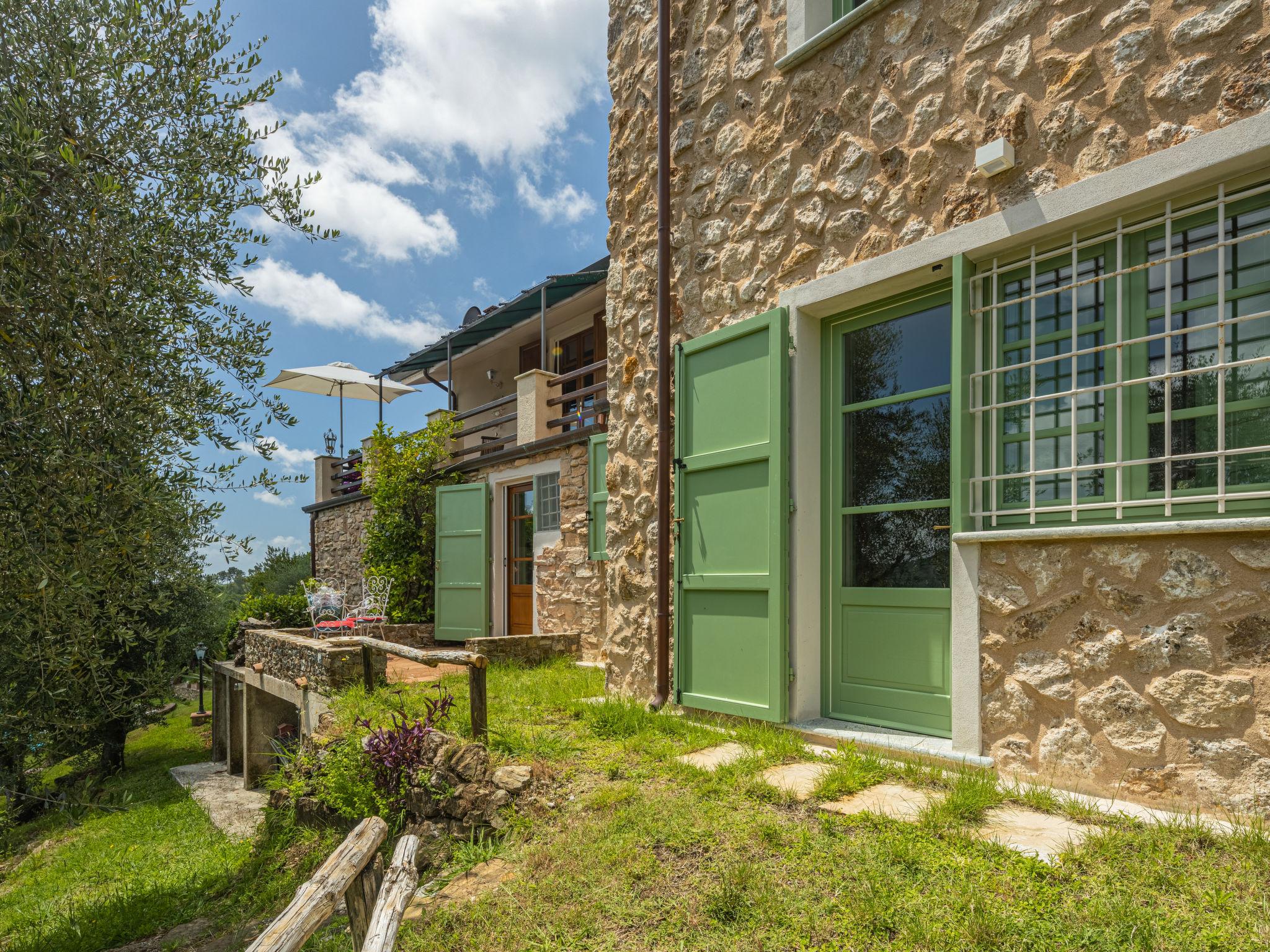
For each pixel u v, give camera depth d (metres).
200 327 2.98
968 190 3.38
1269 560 2.43
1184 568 2.62
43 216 2.44
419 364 14.40
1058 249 3.16
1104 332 3.04
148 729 13.10
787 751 3.52
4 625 2.43
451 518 10.72
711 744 3.76
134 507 2.67
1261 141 2.49
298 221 3.14
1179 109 2.74
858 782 2.99
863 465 4.09
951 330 3.52
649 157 5.27
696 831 2.66
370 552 11.55
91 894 5.18
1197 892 1.96
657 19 5.16
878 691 3.85
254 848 5.22
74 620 2.59
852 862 2.31
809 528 4.11
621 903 2.30
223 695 10.51
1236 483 2.65
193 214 2.94
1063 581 2.94
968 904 2.00
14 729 2.68
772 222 4.33
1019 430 3.30
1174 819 2.41
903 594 3.76
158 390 2.82
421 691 5.70
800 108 4.20
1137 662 2.71
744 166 4.54
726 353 4.46
